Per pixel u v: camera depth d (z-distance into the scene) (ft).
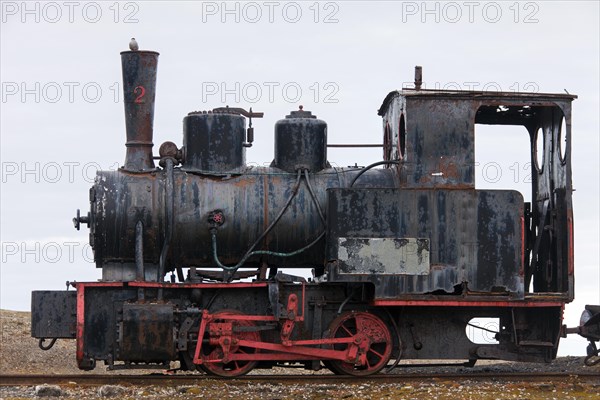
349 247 51.44
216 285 51.85
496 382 51.26
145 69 54.13
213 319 51.39
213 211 53.01
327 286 53.11
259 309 52.70
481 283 51.80
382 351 53.57
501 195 52.26
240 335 51.96
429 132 52.47
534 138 58.23
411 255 51.62
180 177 53.52
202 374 53.57
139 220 52.44
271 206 53.36
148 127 54.24
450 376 52.13
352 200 51.65
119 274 53.11
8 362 62.49
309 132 54.29
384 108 59.16
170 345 50.55
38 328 51.42
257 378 51.80
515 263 52.03
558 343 53.06
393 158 55.83
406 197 51.88
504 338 53.72
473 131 52.60
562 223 53.78
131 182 52.95
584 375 52.11
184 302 52.29
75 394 47.32
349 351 51.98
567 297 52.42
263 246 53.72
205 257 54.08
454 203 52.08
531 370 58.90
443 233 51.90
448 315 53.57
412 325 53.31
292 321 51.44
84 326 51.21
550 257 55.47
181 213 52.90
